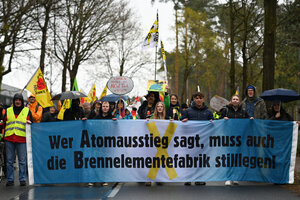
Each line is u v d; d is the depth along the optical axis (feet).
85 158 32.96
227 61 134.10
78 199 26.76
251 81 92.94
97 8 90.43
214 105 64.03
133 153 32.99
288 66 102.53
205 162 33.09
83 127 33.12
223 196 27.58
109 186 32.86
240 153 33.22
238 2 75.77
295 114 110.22
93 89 64.90
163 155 33.01
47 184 34.19
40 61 72.84
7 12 61.21
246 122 33.32
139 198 26.96
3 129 37.73
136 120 33.12
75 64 94.43
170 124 33.14
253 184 33.58
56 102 82.07
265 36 49.26
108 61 115.44
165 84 37.17
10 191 30.42
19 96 33.99
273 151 33.27
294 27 84.33
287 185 32.78
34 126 33.06
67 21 87.04
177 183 34.37
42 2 63.31
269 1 49.19
